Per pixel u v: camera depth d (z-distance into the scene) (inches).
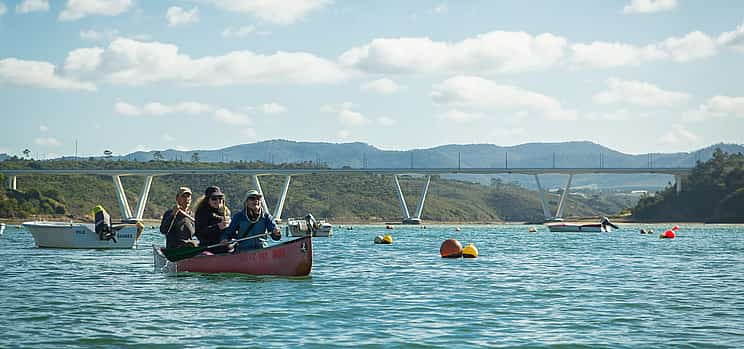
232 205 6914.4
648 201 6373.0
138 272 769.6
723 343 386.6
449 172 6156.5
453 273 790.5
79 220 5462.6
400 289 617.9
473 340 392.2
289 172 5974.4
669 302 546.3
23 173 5526.6
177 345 372.5
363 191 7539.4
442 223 6397.6
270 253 678.5
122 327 421.1
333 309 494.9
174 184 7130.9
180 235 722.8
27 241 1696.6
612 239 2226.9
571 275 777.6
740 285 675.4
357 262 965.2
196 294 567.8
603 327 433.7
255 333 405.4
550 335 407.5
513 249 1449.3
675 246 1626.5
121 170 5590.6
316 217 6732.3
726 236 2608.3
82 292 582.2
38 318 451.2
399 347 373.1
